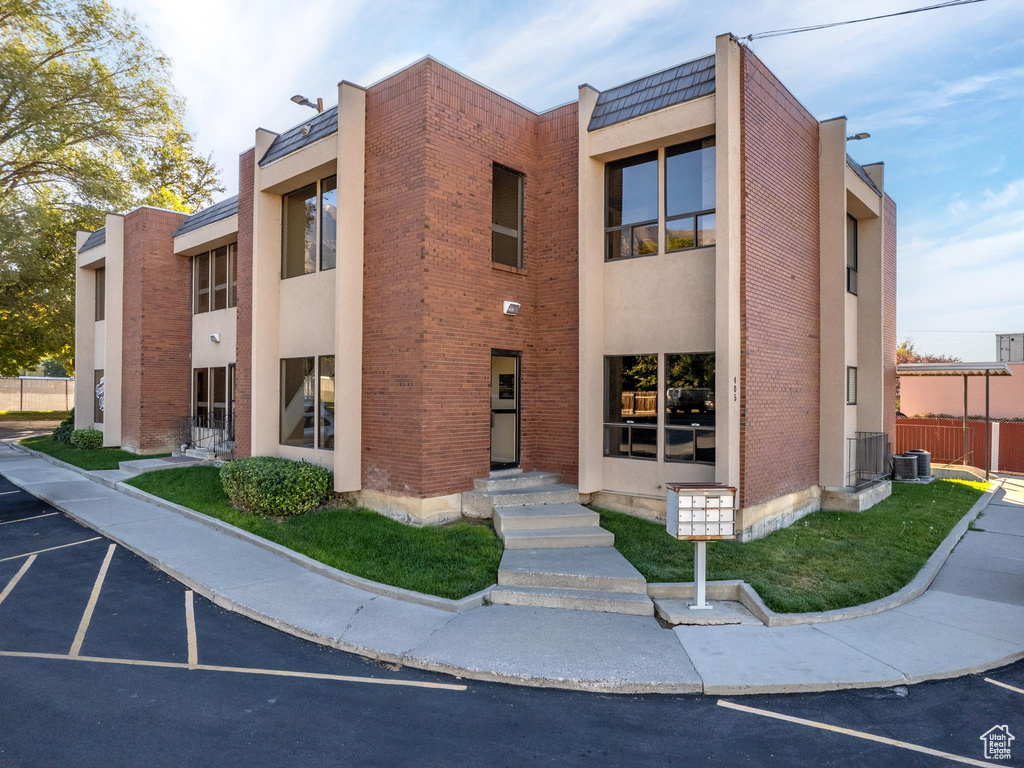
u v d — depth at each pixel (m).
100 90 22.31
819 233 11.53
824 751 4.30
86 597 7.17
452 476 9.54
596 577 7.00
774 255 9.81
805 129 11.05
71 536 9.75
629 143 9.76
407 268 9.38
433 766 4.06
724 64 8.71
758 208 9.30
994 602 7.23
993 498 14.59
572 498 9.98
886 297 16.03
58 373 56.69
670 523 6.76
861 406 13.86
